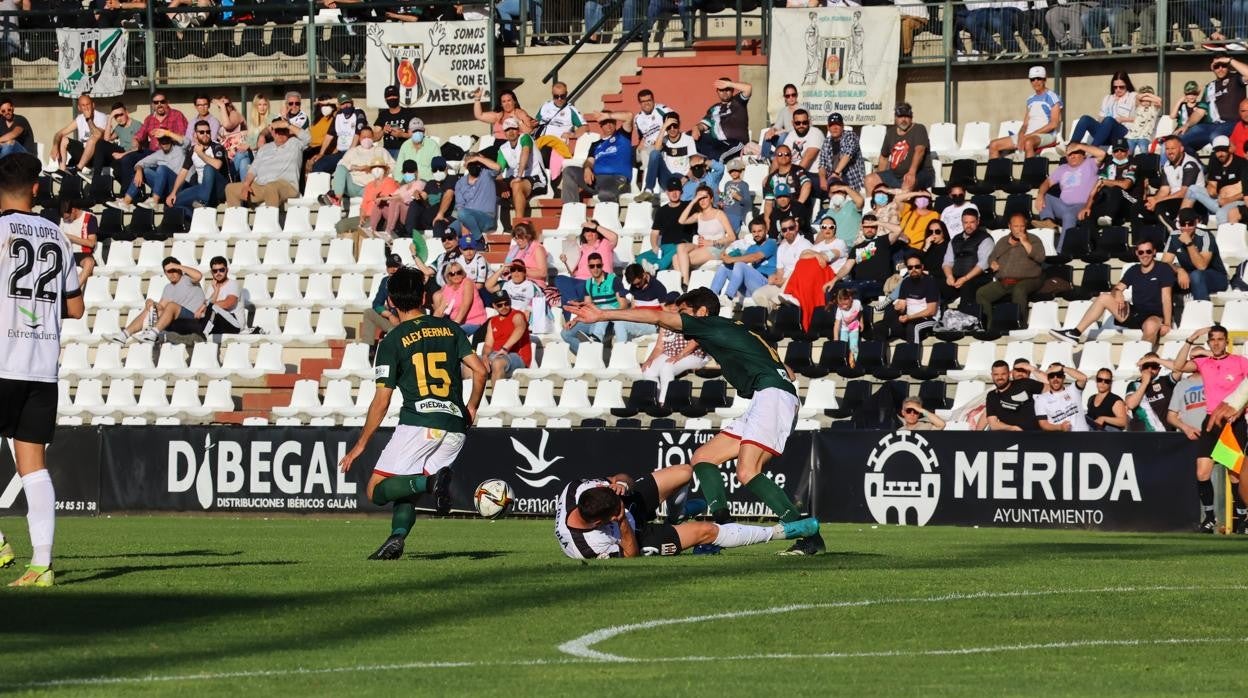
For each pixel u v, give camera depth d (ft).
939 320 238.07
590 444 209.05
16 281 98.84
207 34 335.47
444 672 70.38
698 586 102.42
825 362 237.45
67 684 66.13
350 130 305.12
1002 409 210.18
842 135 268.00
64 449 224.53
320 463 216.33
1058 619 88.58
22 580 101.35
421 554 134.00
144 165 305.53
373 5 324.39
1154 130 263.90
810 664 73.46
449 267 255.70
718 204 268.62
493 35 313.94
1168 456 187.42
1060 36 287.28
